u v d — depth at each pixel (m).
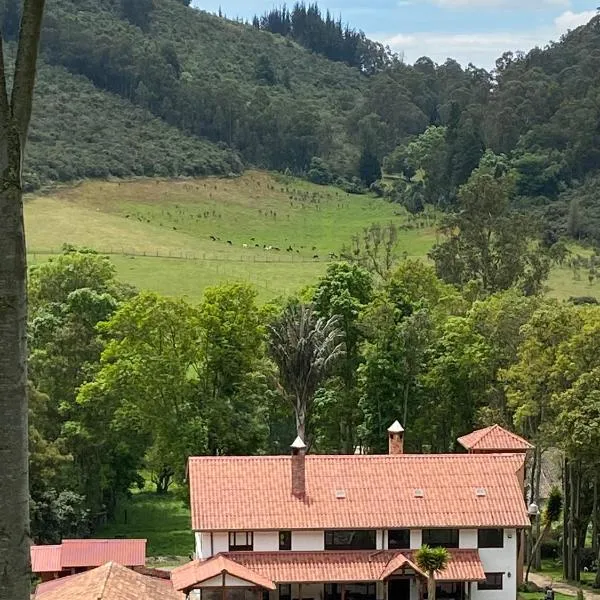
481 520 59.69
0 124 11.86
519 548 66.69
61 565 60.81
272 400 91.69
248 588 56.25
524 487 66.00
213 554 58.75
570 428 67.50
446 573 58.06
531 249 140.75
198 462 62.25
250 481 61.22
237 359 83.94
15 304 11.79
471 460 63.84
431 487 61.72
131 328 83.62
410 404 87.88
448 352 86.12
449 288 108.06
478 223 130.88
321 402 89.19
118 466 95.69
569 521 73.06
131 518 95.25
